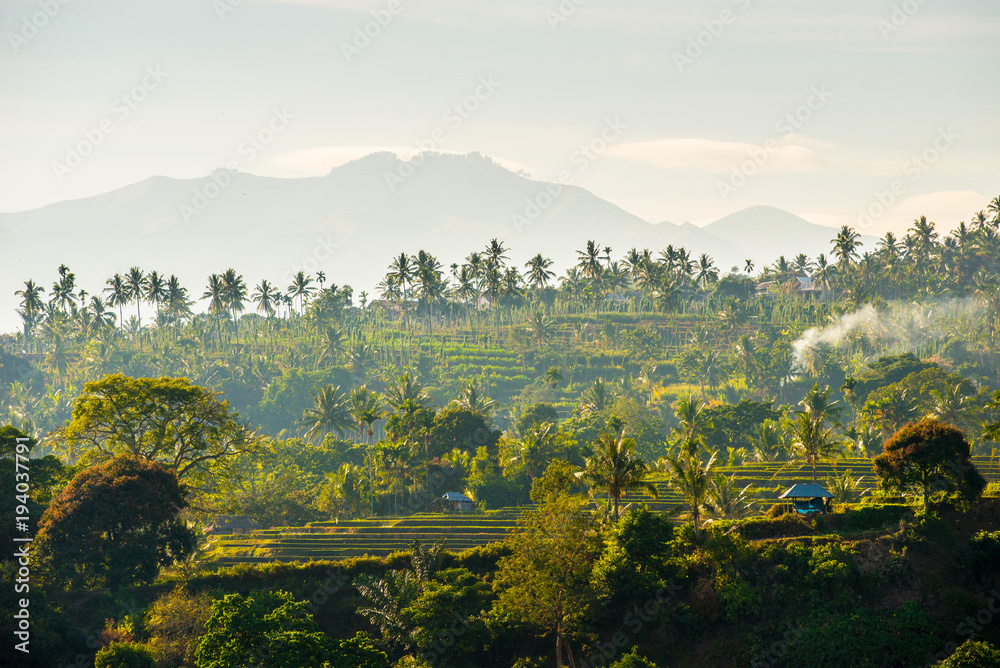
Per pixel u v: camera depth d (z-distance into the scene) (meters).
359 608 68.81
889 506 71.31
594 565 68.62
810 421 106.62
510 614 65.00
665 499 109.38
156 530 75.81
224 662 52.03
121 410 86.56
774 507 76.81
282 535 101.50
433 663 63.59
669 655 64.06
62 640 61.12
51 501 73.81
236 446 94.50
